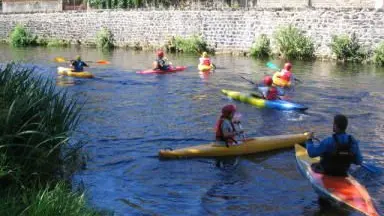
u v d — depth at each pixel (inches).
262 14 1139.9
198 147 389.7
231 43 1202.6
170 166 366.3
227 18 1203.2
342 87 701.9
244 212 291.4
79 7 1700.3
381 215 287.3
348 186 296.7
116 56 1182.9
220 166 367.9
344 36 999.6
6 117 275.6
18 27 1622.8
